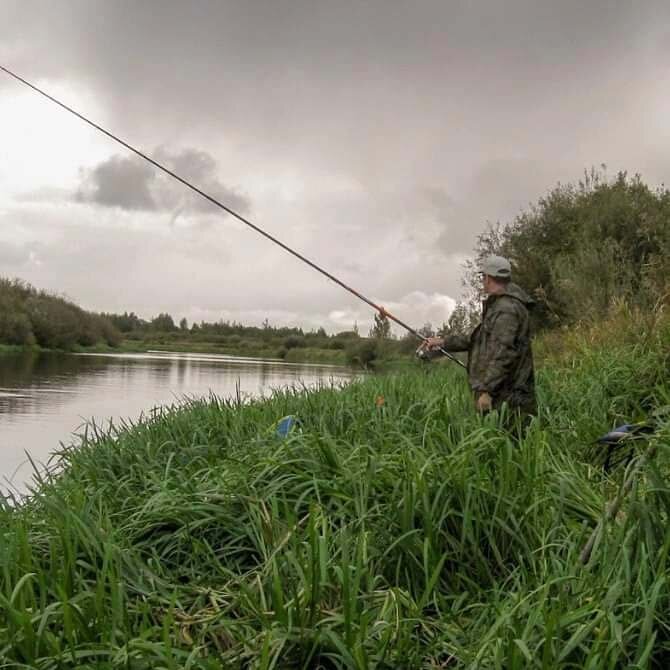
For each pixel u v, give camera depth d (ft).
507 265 18.07
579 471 14.08
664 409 11.40
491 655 8.07
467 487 11.09
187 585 10.25
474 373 18.26
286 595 9.45
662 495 9.49
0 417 43.11
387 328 61.87
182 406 25.36
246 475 12.73
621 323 27.84
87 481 16.02
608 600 8.32
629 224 44.86
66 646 8.36
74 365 110.93
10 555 9.68
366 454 13.11
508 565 10.83
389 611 8.93
